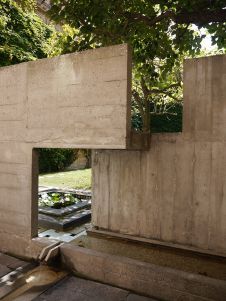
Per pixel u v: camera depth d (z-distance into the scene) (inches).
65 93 147.6
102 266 142.4
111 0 190.7
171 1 190.7
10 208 173.0
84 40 206.8
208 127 153.9
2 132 174.4
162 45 223.8
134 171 182.2
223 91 148.2
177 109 499.8
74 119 145.0
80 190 359.6
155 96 343.0
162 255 162.9
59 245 158.2
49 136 154.3
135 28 206.2
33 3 406.6
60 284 139.7
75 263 150.4
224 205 152.5
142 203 180.4
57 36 282.2
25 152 164.7
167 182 169.8
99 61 136.3
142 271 132.3
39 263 159.6
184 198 164.4
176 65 255.8
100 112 136.8
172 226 169.6
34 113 159.6
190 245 163.9
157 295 129.1
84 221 251.3
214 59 149.3
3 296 127.8
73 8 197.3
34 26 521.3
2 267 155.9
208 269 144.9
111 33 201.6
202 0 178.5
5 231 175.6
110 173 193.2
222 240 153.9
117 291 134.4
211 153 154.3
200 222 160.1
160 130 519.2
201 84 153.7
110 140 134.3
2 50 443.8
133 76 277.7
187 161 161.8
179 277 124.1
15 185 170.2
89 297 128.8
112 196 193.3
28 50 508.7
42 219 235.6
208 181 156.3
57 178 525.0
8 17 457.7
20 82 164.6
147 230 179.2
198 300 120.3
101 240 190.1
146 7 207.3
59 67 149.1
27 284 138.6
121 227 190.2
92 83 138.7
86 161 773.3
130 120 134.0
